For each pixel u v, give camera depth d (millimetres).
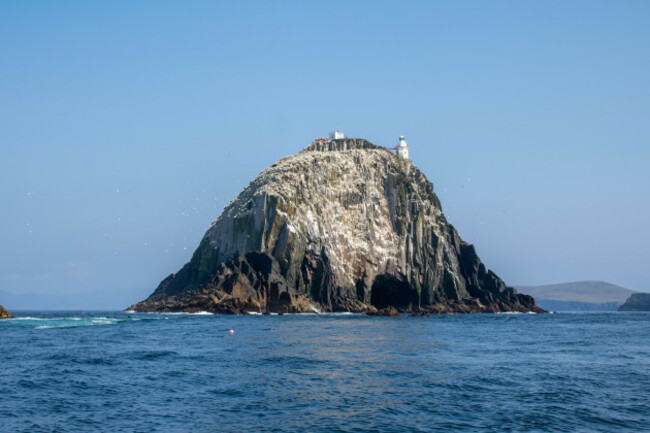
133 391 39406
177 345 68375
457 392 39781
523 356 60750
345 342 74875
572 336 92438
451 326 118875
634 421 32594
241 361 53875
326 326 110812
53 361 52969
